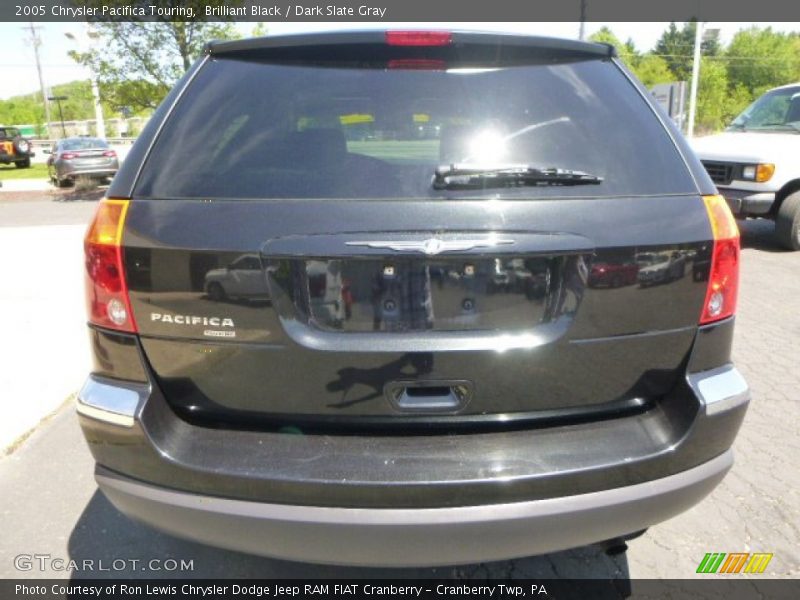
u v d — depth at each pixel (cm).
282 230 174
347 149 189
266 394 182
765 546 256
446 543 173
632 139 196
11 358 436
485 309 178
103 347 187
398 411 181
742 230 959
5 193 1619
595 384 186
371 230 173
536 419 187
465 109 197
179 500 177
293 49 208
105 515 278
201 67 211
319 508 172
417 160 186
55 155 1705
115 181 192
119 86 1373
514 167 182
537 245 174
